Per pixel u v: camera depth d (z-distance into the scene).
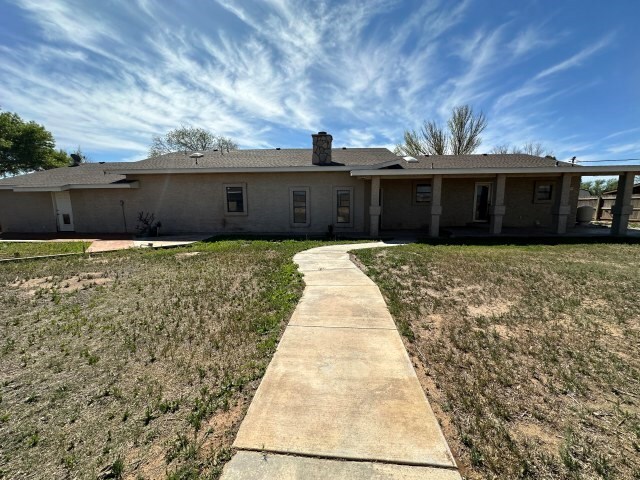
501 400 2.36
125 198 13.60
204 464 1.78
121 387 2.62
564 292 5.00
